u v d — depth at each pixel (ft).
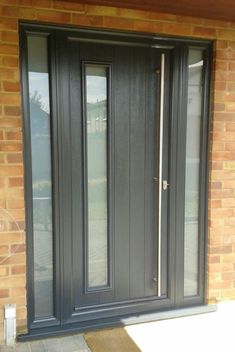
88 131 8.63
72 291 8.75
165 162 9.19
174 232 9.40
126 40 8.54
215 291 9.77
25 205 8.14
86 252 8.79
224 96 9.23
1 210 7.83
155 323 9.05
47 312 8.70
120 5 8.16
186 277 9.82
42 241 8.52
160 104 8.97
